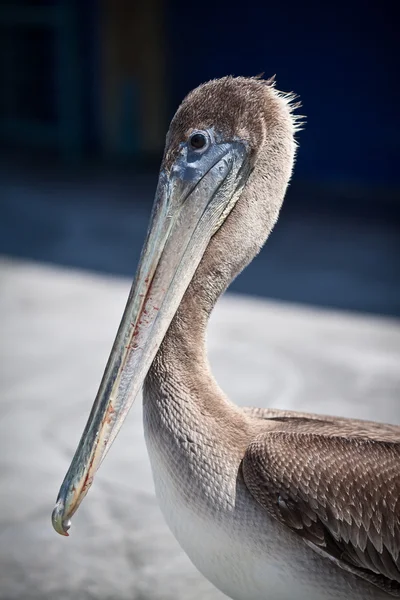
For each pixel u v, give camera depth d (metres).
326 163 16.80
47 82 19.84
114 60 18.55
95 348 8.51
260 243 3.69
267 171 3.66
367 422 4.00
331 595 3.42
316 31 16.47
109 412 3.27
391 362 8.07
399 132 16.11
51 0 18.83
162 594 4.76
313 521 3.30
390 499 3.32
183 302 3.54
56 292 10.40
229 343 8.62
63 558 5.09
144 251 3.47
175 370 3.47
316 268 11.38
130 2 18.22
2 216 14.23
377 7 15.87
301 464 3.33
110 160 18.92
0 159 19.06
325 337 8.79
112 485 5.88
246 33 17.30
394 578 3.37
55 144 19.66
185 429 3.38
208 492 3.35
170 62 18.36
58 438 6.51
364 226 13.71
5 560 5.06
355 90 16.31
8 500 5.68
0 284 10.73
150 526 5.41
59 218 14.10
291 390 7.39
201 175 3.56
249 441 3.46
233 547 3.38
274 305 9.88
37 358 8.20
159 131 18.92
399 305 9.84
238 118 3.58
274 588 3.42
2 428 6.67
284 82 16.97
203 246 3.54
